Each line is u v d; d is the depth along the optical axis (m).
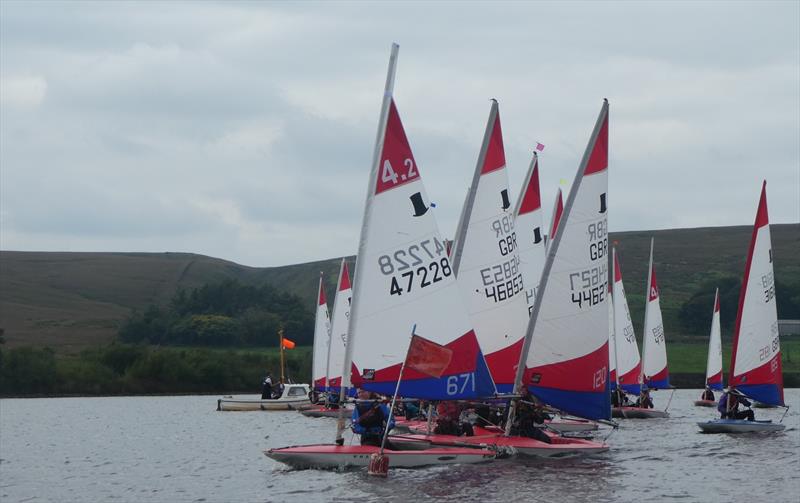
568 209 32.53
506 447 30.81
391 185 29.05
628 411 59.06
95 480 31.58
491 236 35.34
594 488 26.39
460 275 35.06
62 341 151.62
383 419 29.61
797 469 30.70
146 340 154.50
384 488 26.08
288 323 158.50
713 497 25.52
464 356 29.70
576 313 32.38
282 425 55.25
